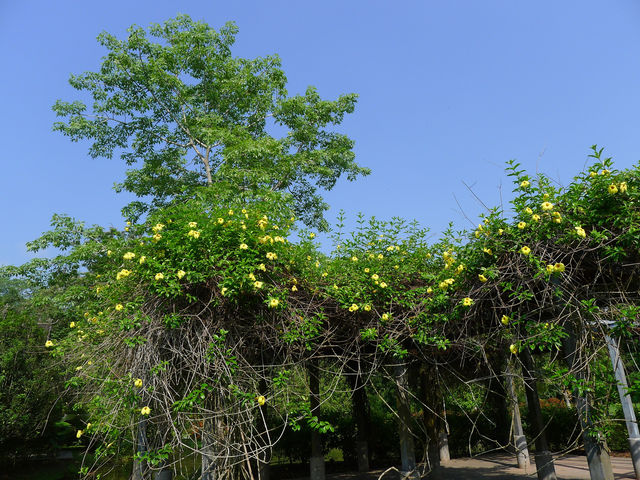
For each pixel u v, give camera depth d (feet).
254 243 12.23
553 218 10.82
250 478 10.52
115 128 42.09
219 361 10.85
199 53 41.42
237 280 11.30
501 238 11.55
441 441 33.12
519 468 28.32
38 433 30.42
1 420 28.50
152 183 42.75
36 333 30.94
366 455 30.32
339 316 13.33
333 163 43.98
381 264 14.28
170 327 11.07
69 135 39.50
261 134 45.68
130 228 13.57
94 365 11.79
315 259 14.48
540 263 10.76
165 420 10.61
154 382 10.73
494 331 12.30
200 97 43.11
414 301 13.32
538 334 10.50
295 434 33.04
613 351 11.00
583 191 10.94
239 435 11.11
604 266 10.64
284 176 41.22
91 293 16.10
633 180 10.41
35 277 35.78
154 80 38.47
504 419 34.60
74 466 30.01
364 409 30.63
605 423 10.85
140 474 11.20
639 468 20.54
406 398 16.65
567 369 10.93
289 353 12.12
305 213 46.39
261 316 11.94
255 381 11.42
